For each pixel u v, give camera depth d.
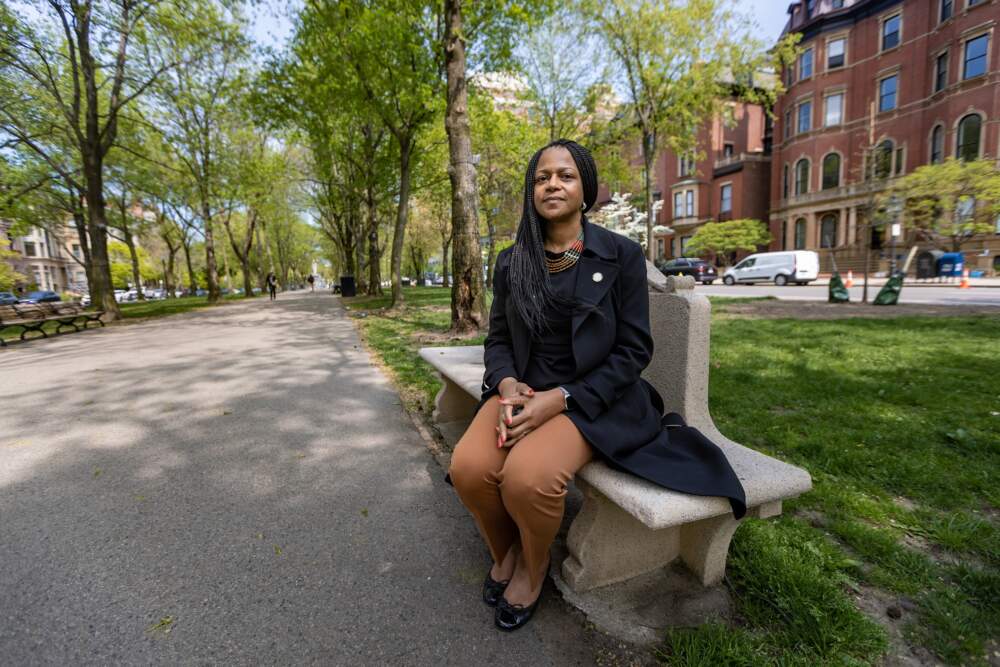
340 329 10.11
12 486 2.85
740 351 6.07
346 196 24.80
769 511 1.70
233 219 43.47
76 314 11.37
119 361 6.84
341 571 2.03
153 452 3.34
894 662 1.51
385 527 2.36
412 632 1.69
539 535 1.62
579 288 1.77
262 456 3.25
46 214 19.84
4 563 2.10
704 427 2.06
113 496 2.71
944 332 7.11
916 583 1.84
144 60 14.43
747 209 38.22
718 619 1.70
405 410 4.21
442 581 1.96
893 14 28.69
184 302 25.27
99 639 1.67
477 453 1.69
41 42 12.61
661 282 2.16
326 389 4.97
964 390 4.17
